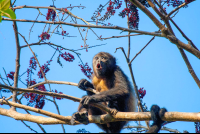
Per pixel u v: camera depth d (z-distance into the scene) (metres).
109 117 10.47
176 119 8.63
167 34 8.65
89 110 14.02
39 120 11.00
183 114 8.43
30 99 14.20
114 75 14.38
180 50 10.68
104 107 10.52
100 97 11.98
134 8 11.95
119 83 13.59
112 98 12.47
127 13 11.98
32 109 10.43
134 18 11.91
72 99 10.17
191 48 8.77
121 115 10.12
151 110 9.47
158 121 9.79
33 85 13.70
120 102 13.30
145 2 11.43
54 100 14.16
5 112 11.62
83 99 11.45
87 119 11.20
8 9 9.30
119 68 14.98
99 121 10.88
